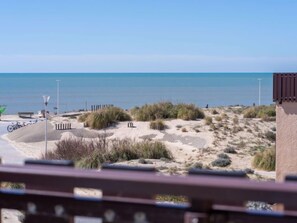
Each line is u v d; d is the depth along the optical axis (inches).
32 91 5876.0
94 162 937.5
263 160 971.9
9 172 96.2
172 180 85.0
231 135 1360.7
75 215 95.7
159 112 1558.8
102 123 1473.9
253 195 80.7
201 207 85.1
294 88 728.3
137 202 91.8
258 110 1684.3
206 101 4503.0
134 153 1011.3
